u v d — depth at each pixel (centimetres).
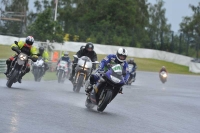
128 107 5134
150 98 6662
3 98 4628
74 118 3794
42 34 15700
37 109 4084
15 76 5841
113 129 3444
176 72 19750
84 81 6362
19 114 3697
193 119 4569
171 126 3912
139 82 11506
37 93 5531
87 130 3278
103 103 4281
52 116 3769
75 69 6450
